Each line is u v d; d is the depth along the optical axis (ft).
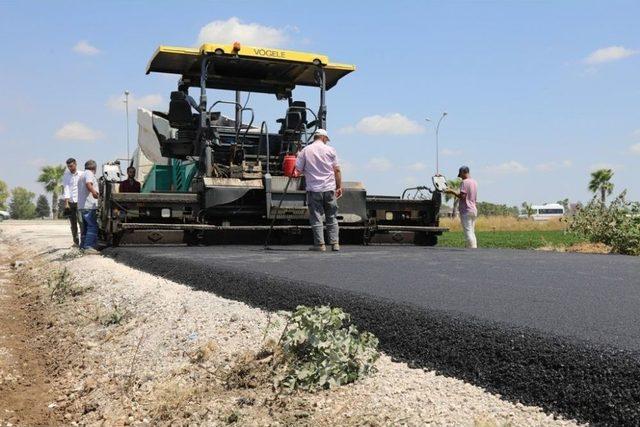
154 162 46.62
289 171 37.17
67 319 21.68
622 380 9.33
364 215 38.63
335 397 11.24
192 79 39.65
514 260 27.61
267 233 38.99
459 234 83.05
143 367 15.12
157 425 11.87
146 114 47.42
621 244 41.55
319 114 38.29
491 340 11.60
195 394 12.64
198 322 17.03
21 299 28.09
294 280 18.48
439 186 41.04
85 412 13.35
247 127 38.22
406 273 21.56
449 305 14.58
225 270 21.45
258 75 39.83
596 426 9.05
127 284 24.45
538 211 255.50
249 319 16.29
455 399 10.34
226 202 35.96
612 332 11.49
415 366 12.28
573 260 27.84
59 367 16.79
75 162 45.68
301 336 12.36
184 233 37.19
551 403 9.86
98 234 43.14
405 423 9.63
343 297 15.79
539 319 12.83
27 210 407.64
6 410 13.50
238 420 11.02
